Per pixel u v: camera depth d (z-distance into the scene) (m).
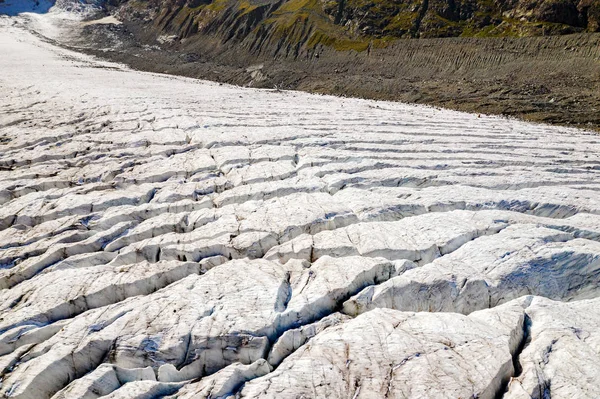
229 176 20.59
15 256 14.66
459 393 8.08
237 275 12.38
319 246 13.94
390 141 26.08
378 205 16.28
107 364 9.54
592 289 11.70
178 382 9.30
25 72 57.75
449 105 45.66
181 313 10.81
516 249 12.80
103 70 68.19
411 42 63.53
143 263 13.45
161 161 22.59
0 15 126.25
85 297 12.04
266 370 9.38
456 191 17.64
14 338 10.73
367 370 8.81
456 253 13.10
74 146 24.95
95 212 17.47
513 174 20.44
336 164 21.12
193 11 102.56
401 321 10.17
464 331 9.62
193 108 35.25
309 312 10.93
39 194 18.97
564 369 8.45
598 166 22.70
